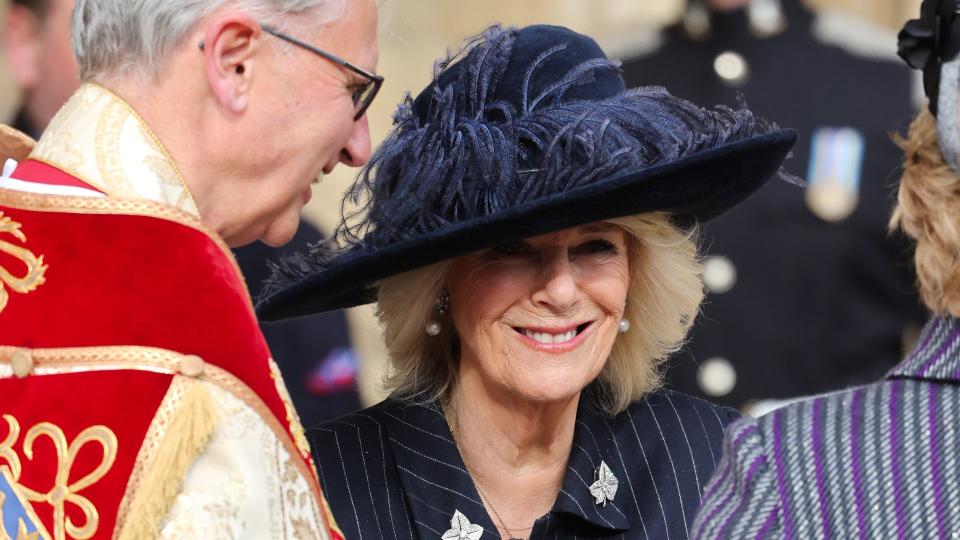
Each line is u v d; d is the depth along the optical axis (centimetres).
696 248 1008
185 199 771
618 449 1005
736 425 696
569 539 972
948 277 673
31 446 723
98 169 761
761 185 978
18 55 1728
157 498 705
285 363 1612
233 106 788
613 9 2911
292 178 830
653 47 1898
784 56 1850
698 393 1773
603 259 945
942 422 659
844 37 1862
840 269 1780
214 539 712
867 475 655
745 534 660
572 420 990
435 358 1001
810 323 1778
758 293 1778
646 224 948
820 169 1797
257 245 1565
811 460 666
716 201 956
